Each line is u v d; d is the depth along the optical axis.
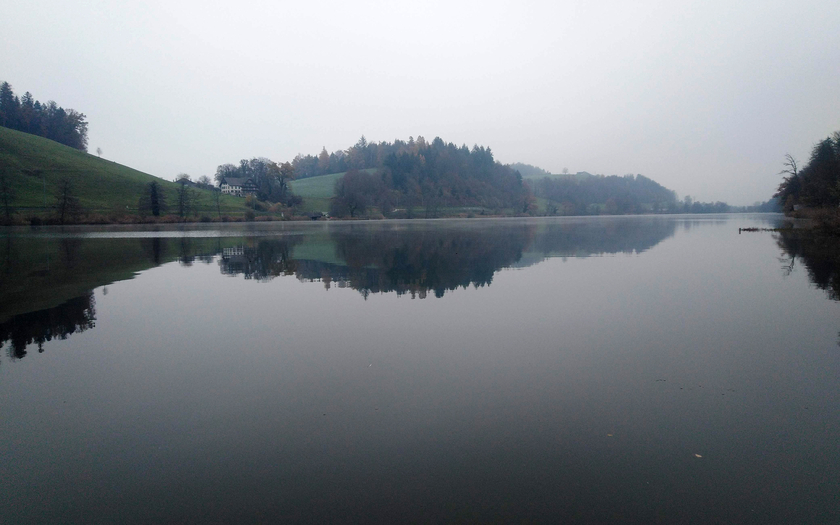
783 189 66.94
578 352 6.91
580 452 4.21
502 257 19.11
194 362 6.60
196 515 3.43
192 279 13.87
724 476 3.87
